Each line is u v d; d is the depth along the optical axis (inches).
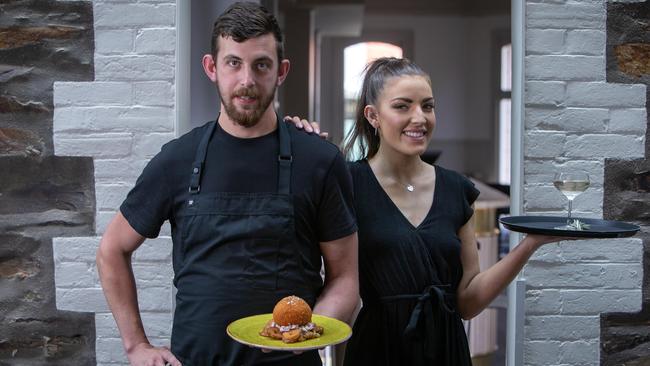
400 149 74.2
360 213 74.5
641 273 95.1
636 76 94.5
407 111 74.0
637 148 94.7
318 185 64.2
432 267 74.0
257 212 62.7
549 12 93.0
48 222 93.4
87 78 92.6
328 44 412.8
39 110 92.8
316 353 66.5
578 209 94.5
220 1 98.1
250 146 63.9
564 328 95.0
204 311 62.8
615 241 94.6
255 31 59.1
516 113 94.0
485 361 151.8
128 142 92.7
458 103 422.9
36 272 94.0
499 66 414.0
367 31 417.7
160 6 91.5
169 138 92.4
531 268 94.4
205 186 63.7
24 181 93.3
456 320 74.9
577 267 94.6
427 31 419.2
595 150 94.3
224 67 60.2
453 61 420.8
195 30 98.3
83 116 92.6
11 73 92.6
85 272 93.5
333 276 67.9
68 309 93.8
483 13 412.8
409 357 73.3
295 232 63.7
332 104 414.6
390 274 73.3
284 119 69.3
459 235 78.5
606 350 95.6
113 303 68.1
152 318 93.1
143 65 92.1
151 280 93.0
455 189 77.4
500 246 196.5
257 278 62.6
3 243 93.5
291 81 290.4
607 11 93.7
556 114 93.7
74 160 93.1
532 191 93.9
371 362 74.0
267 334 56.9
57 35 92.4
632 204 94.9
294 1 268.1
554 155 94.0
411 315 72.7
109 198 93.1
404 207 75.3
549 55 93.4
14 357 94.6
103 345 93.8
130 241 67.2
